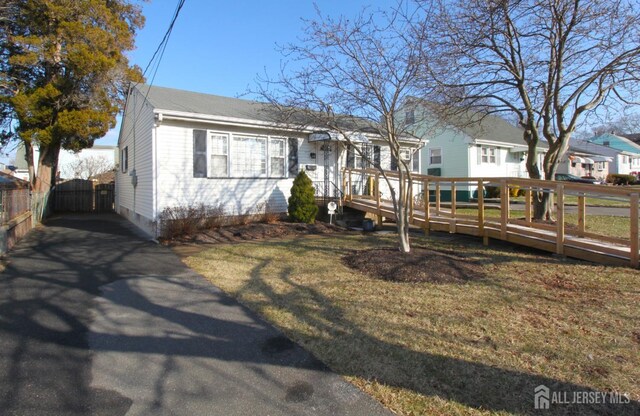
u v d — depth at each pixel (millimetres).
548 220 11297
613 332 3770
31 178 18969
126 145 16250
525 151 23953
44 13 16203
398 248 7699
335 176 14016
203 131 11219
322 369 3176
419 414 2553
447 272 5895
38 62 16422
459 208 17031
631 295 4883
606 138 51875
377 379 2998
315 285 5453
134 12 20453
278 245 8742
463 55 9633
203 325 4148
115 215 18500
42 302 4941
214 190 11406
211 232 10422
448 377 2998
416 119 10656
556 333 3756
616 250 6453
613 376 2963
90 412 2639
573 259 6980
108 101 17578
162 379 3070
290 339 3758
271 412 2613
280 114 7836
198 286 5578
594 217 13148
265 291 5234
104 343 3746
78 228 12844
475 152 22094
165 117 10406
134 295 5199
